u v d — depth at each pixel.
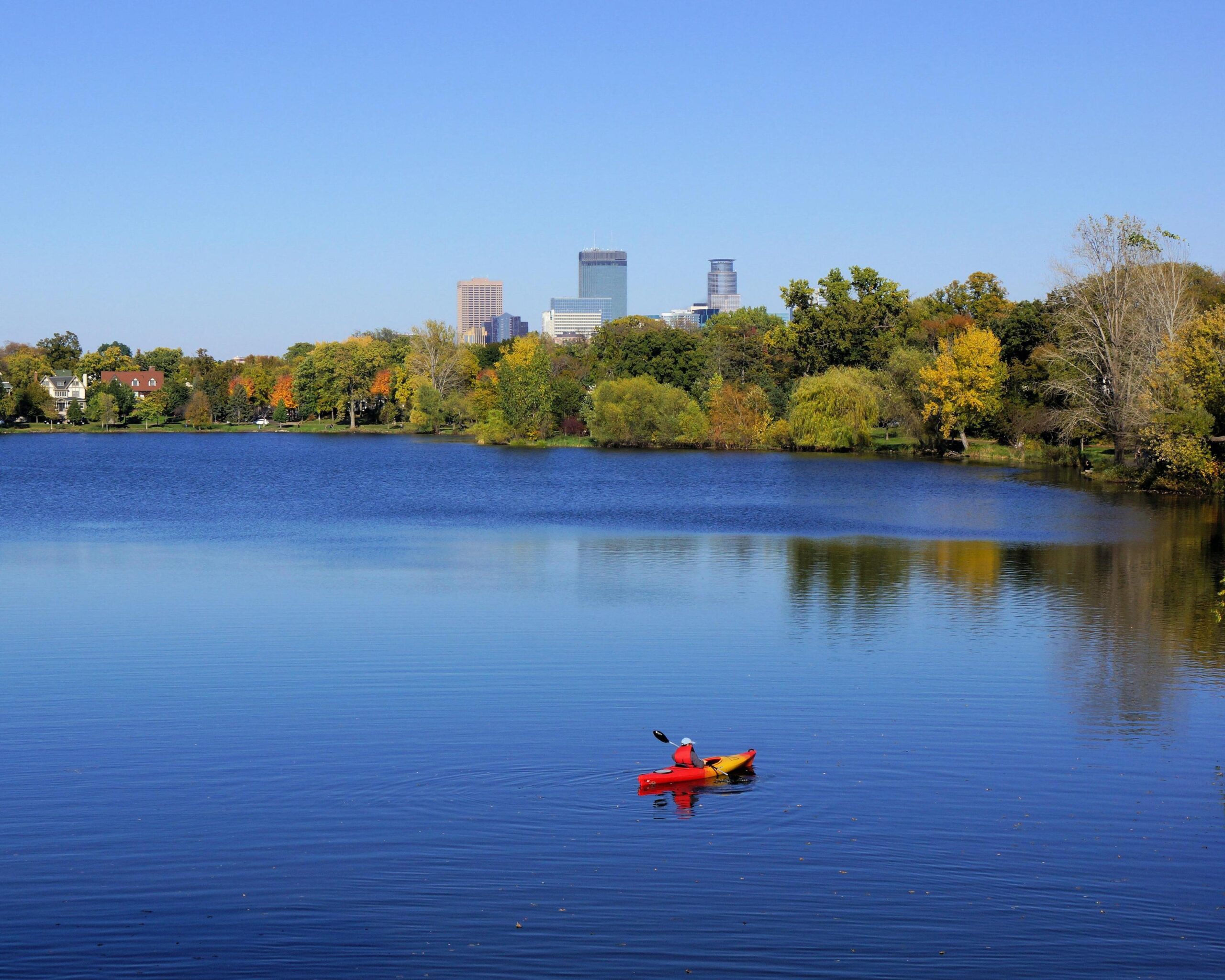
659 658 27.08
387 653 27.75
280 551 47.53
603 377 150.00
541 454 126.44
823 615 32.69
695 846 15.85
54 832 16.33
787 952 13.13
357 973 12.70
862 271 143.62
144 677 25.33
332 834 16.25
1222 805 17.56
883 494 74.81
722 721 21.83
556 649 28.16
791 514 62.62
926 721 21.84
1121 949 13.27
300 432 193.25
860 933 13.54
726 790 18.00
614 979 12.57
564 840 16.09
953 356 109.31
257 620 31.91
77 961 12.95
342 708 22.70
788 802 17.56
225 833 16.27
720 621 31.77
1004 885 14.77
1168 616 32.56
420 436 174.00
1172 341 71.12
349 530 55.94
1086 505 66.81
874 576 40.25
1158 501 68.75
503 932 13.53
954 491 76.31
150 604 34.47
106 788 18.05
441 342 173.88
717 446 130.12
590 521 59.97
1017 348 111.25
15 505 69.75
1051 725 21.59
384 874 14.98
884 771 18.92
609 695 23.70
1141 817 17.06
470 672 25.70
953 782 18.42
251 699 23.41
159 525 58.47
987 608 33.75
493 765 19.14
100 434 191.62
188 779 18.45
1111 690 24.17
